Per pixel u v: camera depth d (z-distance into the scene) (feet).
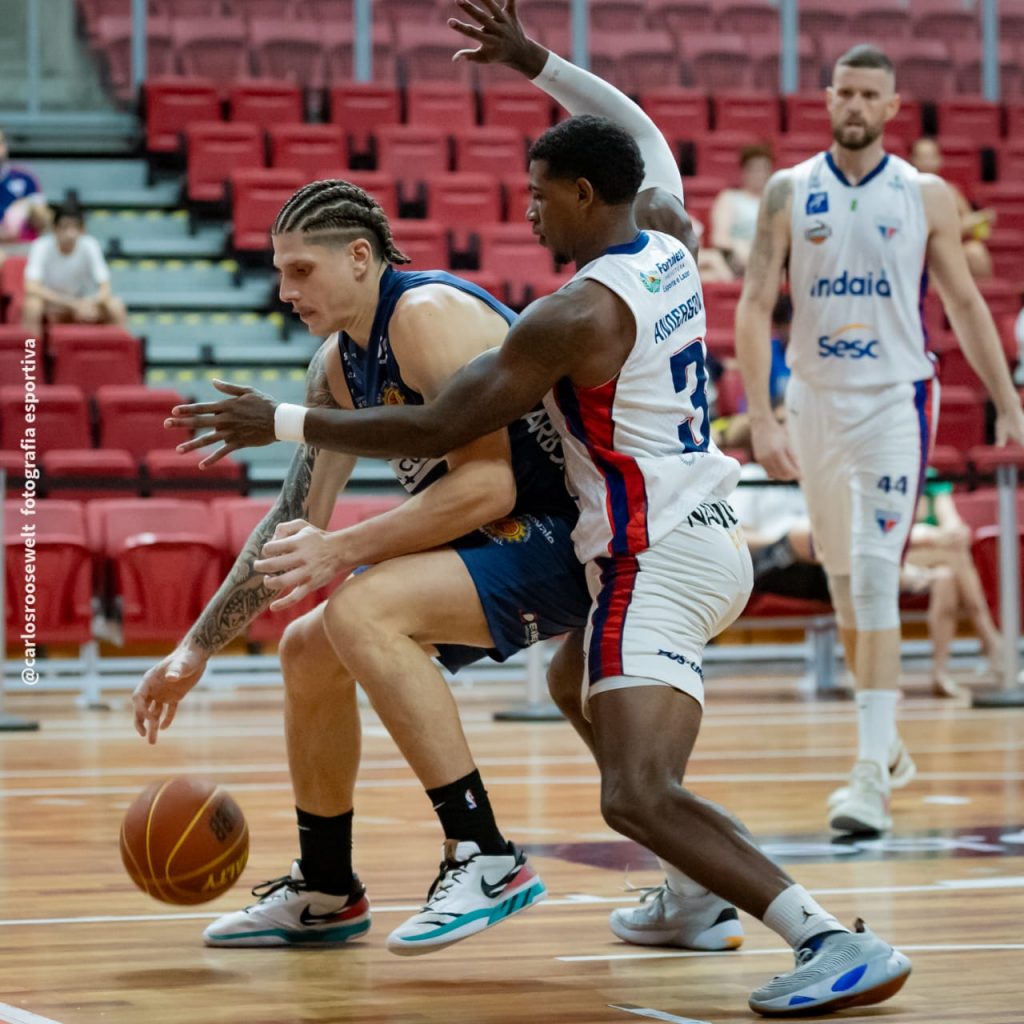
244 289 88.33
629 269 18.30
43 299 78.33
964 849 28.68
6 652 56.95
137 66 98.58
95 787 37.47
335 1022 16.51
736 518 19.08
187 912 23.03
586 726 20.67
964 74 107.45
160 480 53.11
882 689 31.65
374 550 18.78
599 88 22.36
